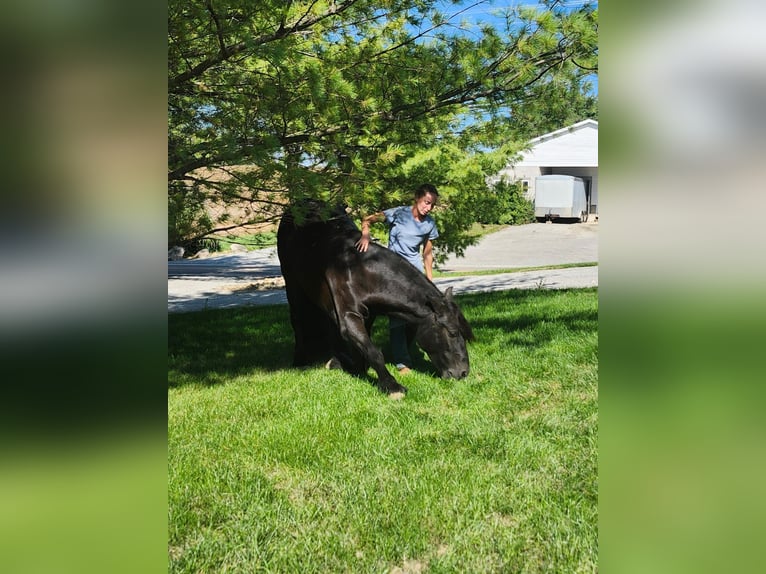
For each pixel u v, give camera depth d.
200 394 5.15
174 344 7.59
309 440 3.93
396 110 5.54
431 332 5.19
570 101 5.82
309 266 5.64
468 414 4.39
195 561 2.59
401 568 2.58
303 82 4.29
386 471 3.45
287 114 4.31
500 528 2.81
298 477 3.43
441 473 3.39
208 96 4.49
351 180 4.77
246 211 5.01
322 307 5.65
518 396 4.77
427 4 5.18
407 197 5.87
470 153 6.96
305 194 4.37
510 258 19.31
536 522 2.83
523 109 5.96
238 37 4.03
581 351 5.98
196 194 4.53
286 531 2.85
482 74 5.22
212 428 4.23
